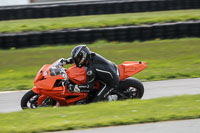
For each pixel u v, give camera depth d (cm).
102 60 2322
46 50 4528
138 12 6078
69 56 4166
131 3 6028
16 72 3594
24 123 1753
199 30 5000
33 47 4706
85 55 2212
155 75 3331
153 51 4328
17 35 4628
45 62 3956
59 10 5850
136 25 5247
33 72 3566
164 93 2761
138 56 4109
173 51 4294
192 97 2256
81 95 2356
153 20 5384
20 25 5297
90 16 5853
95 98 2339
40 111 2000
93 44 4766
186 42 4756
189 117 1825
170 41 4850
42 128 1669
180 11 6044
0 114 1970
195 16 5494
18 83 3195
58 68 2283
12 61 4056
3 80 3325
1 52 4519
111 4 5969
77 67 2334
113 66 2403
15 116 1900
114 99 2441
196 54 4109
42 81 2212
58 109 2036
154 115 1842
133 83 2428
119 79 2394
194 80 3134
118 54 4219
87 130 1683
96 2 6300
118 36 4853
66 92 2291
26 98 2239
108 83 2348
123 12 6047
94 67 2258
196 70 3456
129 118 1800
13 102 2622
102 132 1658
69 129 1694
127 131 1669
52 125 1705
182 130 1675
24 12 5788
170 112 1888
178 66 3634
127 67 2464
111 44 4766
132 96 2467
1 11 5728
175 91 2802
